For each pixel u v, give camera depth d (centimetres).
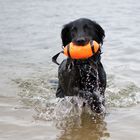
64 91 870
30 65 1171
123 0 2542
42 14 2153
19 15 2148
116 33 1549
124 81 991
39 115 795
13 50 1359
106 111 812
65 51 771
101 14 2025
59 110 824
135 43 1368
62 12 2188
